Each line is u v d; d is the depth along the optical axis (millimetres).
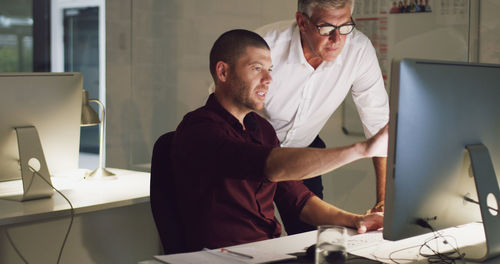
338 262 1149
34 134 2100
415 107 1205
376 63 2381
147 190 2287
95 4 5477
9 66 5621
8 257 1836
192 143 1574
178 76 4059
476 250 1448
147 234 2270
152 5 4164
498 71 1396
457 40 2934
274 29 2273
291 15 3416
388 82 3180
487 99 1365
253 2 3590
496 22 2807
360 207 3285
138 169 4332
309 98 2318
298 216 1804
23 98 2078
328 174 3404
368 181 3234
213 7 3814
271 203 1751
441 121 1259
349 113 3291
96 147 5867
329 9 1953
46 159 2213
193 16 3932
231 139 1538
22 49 5652
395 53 3143
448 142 1284
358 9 3254
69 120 2258
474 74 1330
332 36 1987
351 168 3299
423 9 3021
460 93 1296
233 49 1671
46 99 2150
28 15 5656
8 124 2051
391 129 1202
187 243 1644
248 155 1459
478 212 1394
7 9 5566
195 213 1621
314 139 2609
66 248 1999
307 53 2199
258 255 1355
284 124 2418
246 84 1672
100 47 5504
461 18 2908
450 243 1523
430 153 1250
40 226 1914
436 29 2994
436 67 1241
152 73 4207
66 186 2367
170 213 1659
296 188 1819
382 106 2449
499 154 1413
